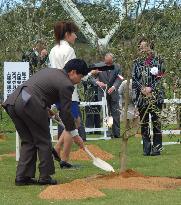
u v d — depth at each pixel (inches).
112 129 822.5
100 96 840.3
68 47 534.3
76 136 466.9
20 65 594.2
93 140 797.9
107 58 680.4
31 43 786.2
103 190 424.2
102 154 615.2
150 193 413.7
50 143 456.4
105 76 821.9
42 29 809.5
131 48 469.1
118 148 694.5
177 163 560.4
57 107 508.4
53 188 412.8
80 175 498.6
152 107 477.7
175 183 450.9
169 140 742.5
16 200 398.6
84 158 596.4
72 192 407.8
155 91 499.5
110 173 475.8
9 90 593.0
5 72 592.4
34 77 455.2
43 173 454.3
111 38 514.9
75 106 520.7
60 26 538.3
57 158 532.7
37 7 839.1
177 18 474.0
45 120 448.8
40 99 445.7
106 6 524.7
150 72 509.4
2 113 876.0
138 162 569.9
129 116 671.1
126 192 417.1
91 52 706.2
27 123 447.8
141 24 466.6
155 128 611.8
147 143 620.7
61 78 449.4
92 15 605.3
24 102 442.3
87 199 396.2
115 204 380.8
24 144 457.4
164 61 505.4
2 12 863.1
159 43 490.9
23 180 456.4
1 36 831.7
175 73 481.1
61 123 520.4
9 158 614.5
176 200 391.5
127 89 474.0
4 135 824.9
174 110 478.0
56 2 828.0
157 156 614.5
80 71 456.8
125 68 481.7
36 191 428.8
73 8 679.1
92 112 852.6
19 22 846.5
